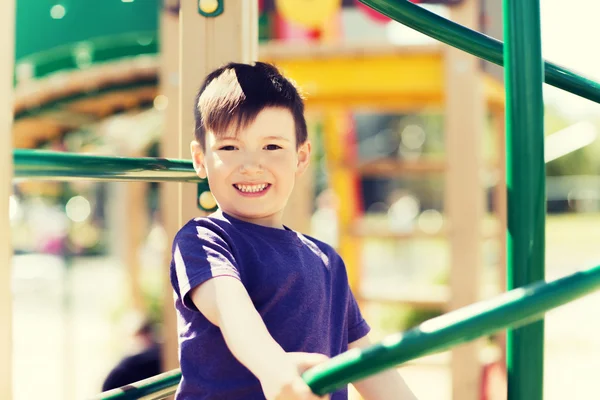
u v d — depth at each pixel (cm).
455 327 74
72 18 403
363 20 416
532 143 92
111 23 400
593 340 577
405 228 410
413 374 454
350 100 356
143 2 399
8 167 76
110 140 731
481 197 309
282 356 84
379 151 1784
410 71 323
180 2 145
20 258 1214
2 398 75
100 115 434
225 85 114
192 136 143
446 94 310
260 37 398
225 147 111
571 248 1413
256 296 106
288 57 325
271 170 110
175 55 251
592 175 2288
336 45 321
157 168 120
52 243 1227
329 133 455
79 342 584
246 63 132
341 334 118
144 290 688
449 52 309
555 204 2192
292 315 108
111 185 1002
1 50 75
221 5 143
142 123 740
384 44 317
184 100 144
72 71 386
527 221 91
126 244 602
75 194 1008
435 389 416
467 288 307
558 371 479
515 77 93
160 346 316
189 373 104
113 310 687
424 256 1282
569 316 693
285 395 79
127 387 118
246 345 88
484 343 416
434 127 1794
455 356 312
